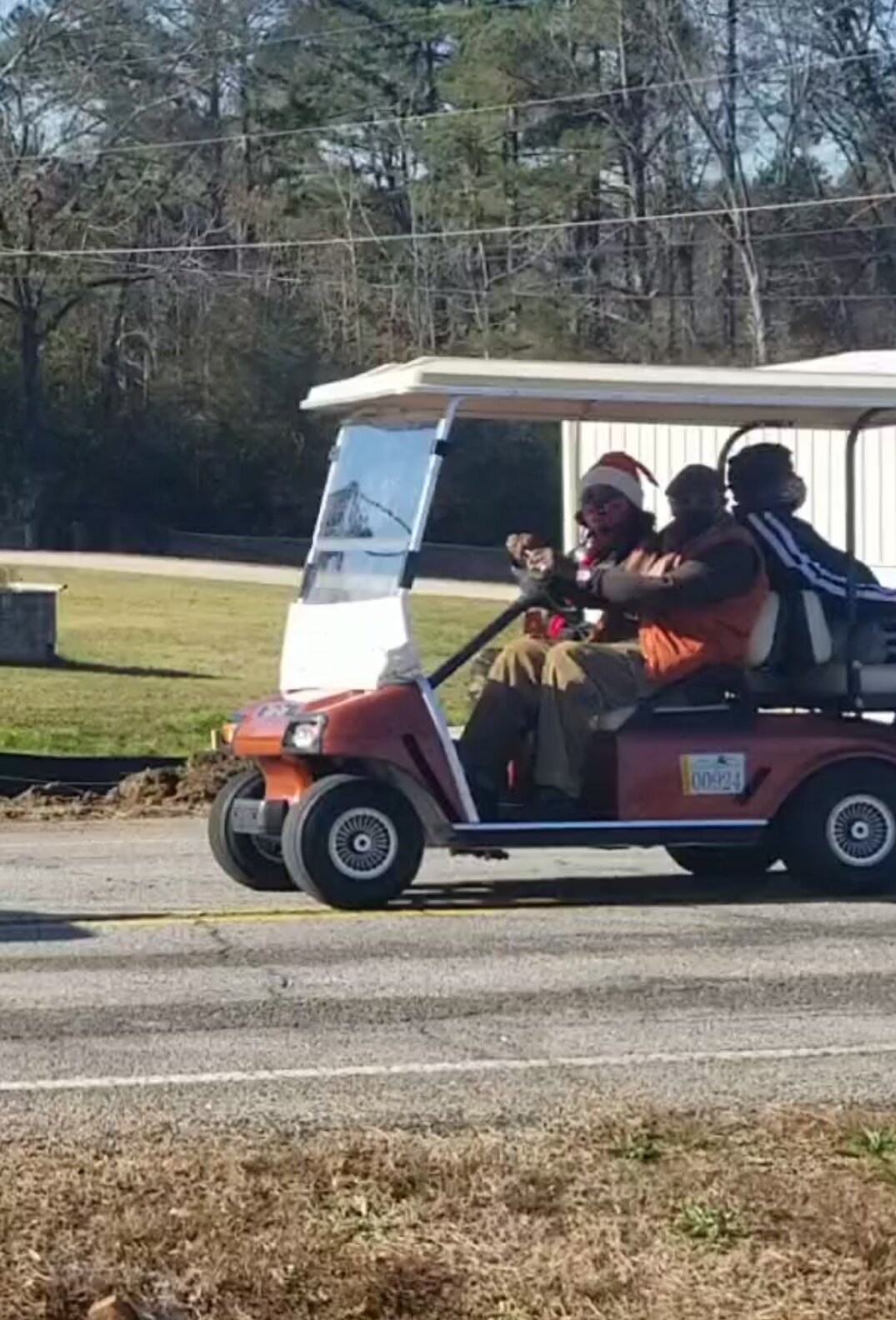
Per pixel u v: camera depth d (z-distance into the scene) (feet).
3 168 258.16
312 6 275.59
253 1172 26.94
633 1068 33.04
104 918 46.39
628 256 262.06
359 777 46.21
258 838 49.11
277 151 275.39
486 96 262.47
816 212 253.65
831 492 77.66
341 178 274.36
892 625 47.98
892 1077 32.48
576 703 45.96
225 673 118.62
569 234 263.29
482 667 52.47
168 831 63.16
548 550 46.32
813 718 47.80
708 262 259.39
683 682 46.62
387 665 45.75
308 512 272.10
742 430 49.29
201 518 271.49
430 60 279.49
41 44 259.60
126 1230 24.56
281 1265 23.54
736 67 252.21
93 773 73.67
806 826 47.21
